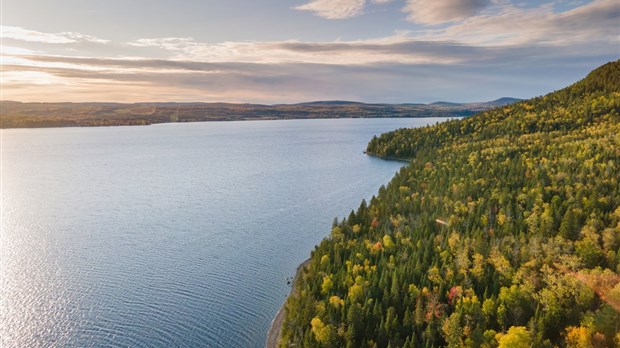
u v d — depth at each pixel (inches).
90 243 6141.7
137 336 3826.3
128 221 7199.8
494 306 3481.8
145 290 4635.8
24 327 3988.7
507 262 4020.7
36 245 6087.6
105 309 4271.7
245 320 4018.2
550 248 4217.5
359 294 3786.9
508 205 5472.4
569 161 7298.2
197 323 3988.7
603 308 3221.0
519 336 2999.5
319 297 3922.2
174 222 7081.7
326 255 4557.1
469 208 5743.1
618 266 3846.0
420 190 7234.3
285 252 5649.6
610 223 4901.6
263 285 4694.9
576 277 3649.1
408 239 4778.5
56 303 4407.0
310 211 7623.0
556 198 5625.0
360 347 3272.6
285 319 3732.8
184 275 4990.2
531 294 3580.2
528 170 7303.2
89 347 3693.4
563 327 3358.8
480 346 3147.1
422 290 3725.4
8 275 5083.7
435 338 3336.6
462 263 4146.2
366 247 4766.2
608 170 6446.9
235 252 5669.3
